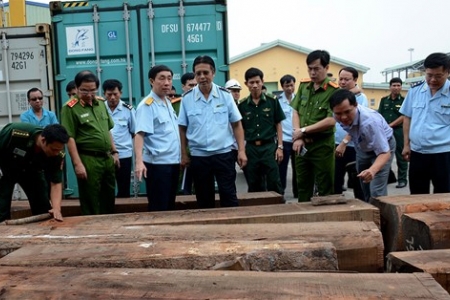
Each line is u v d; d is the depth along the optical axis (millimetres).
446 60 3742
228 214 3021
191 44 6086
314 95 4211
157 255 2090
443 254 2016
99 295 1628
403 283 1648
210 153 3955
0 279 1799
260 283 1681
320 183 4262
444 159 3885
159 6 6051
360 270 2320
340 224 2533
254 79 5270
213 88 3971
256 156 5391
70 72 6191
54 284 1732
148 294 1620
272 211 3021
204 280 1722
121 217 3123
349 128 3467
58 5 6109
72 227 2846
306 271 2012
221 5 6055
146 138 4020
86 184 4129
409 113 4199
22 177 3600
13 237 2598
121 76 6160
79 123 4035
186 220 2922
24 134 3301
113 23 6105
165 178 4023
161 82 4004
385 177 3688
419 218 2465
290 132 6898
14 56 6258
